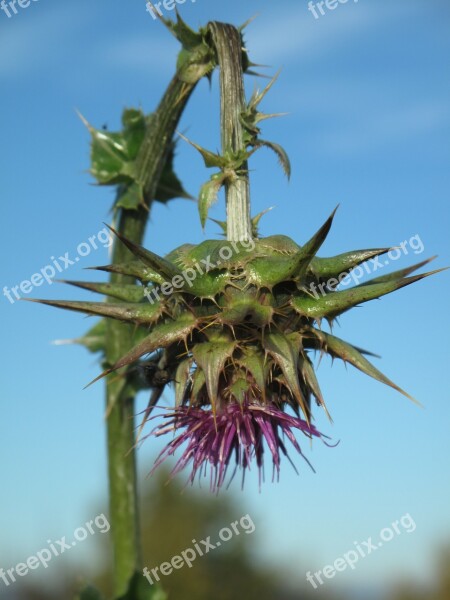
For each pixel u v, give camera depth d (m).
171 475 0.23
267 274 0.22
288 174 0.23
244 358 0.22
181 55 0.26
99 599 0.27
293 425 0.23
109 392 0.29
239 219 0.23
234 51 0.24
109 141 0.29
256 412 0.23
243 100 0.24
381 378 0.21
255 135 0.23
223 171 0.23
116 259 0.29
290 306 0.22
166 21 0.25
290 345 0.22
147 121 0.29
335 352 0.22
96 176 0.29
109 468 0.29
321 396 0.22
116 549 0.29
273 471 0.23
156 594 0.26
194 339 0.22
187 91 0.27
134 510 0.29
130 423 0.29
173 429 0.23
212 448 0.23
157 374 0.23
